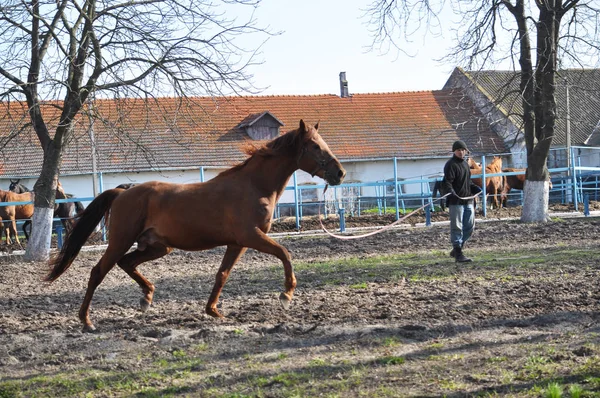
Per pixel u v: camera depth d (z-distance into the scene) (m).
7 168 33.25
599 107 42.88
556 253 13.81
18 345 7.75
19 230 30.52
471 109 43.00
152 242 8.45
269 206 8.28
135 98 17.34
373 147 39.72
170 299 10.67
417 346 6.81
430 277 11.35
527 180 21.59
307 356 6.64
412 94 44.44
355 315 8.38
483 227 20.52
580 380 5.50
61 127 17.61
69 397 5.88
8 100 17.11
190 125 18.67
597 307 8.23
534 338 6.88
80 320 8.59
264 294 10.61
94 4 16.86
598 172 34.47
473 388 5.48
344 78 49.25
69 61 16.59
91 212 8.99
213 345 7.22
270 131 38.91
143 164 34.62
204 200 8.23
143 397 5.76
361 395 5.47
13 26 16.81
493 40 20.25
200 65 16.95
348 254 16.23
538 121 21.28
